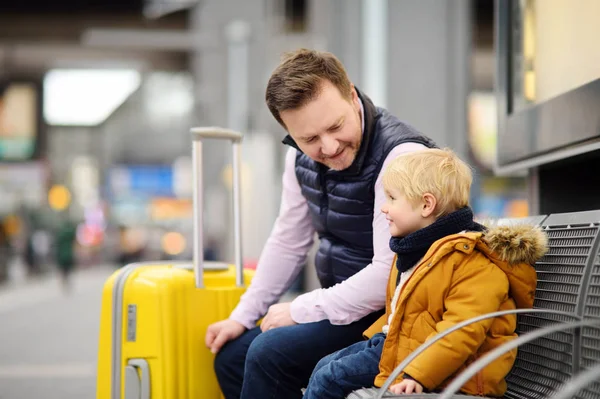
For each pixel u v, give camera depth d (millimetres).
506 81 3844
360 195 2889
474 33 36188
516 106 3793
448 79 10352
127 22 38750
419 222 2486
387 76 10430
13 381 7094
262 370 2883
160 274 3215
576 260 2406
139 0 35719
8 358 8797
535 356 2447
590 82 2895
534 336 1884
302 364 2881
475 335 2258
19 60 43031
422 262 2393
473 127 38219
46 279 33062
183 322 3186
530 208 3691
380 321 2699
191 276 3273
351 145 2789
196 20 32219
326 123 2697
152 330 3127
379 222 2807
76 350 9500
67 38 40031
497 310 2316
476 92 38688
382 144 2836
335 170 2930
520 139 3617
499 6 3939
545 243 2379
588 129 2904
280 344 2871
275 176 21422
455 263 2340
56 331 12008
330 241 3123
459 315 2283
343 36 11086
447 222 2414
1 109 44031
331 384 2500
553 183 3576
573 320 2289
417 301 2377
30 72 44031
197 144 3371
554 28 3369
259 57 31078
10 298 21312
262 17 31594
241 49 29922
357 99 2863
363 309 2809
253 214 19375
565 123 3111
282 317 2969
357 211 2922
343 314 2824
